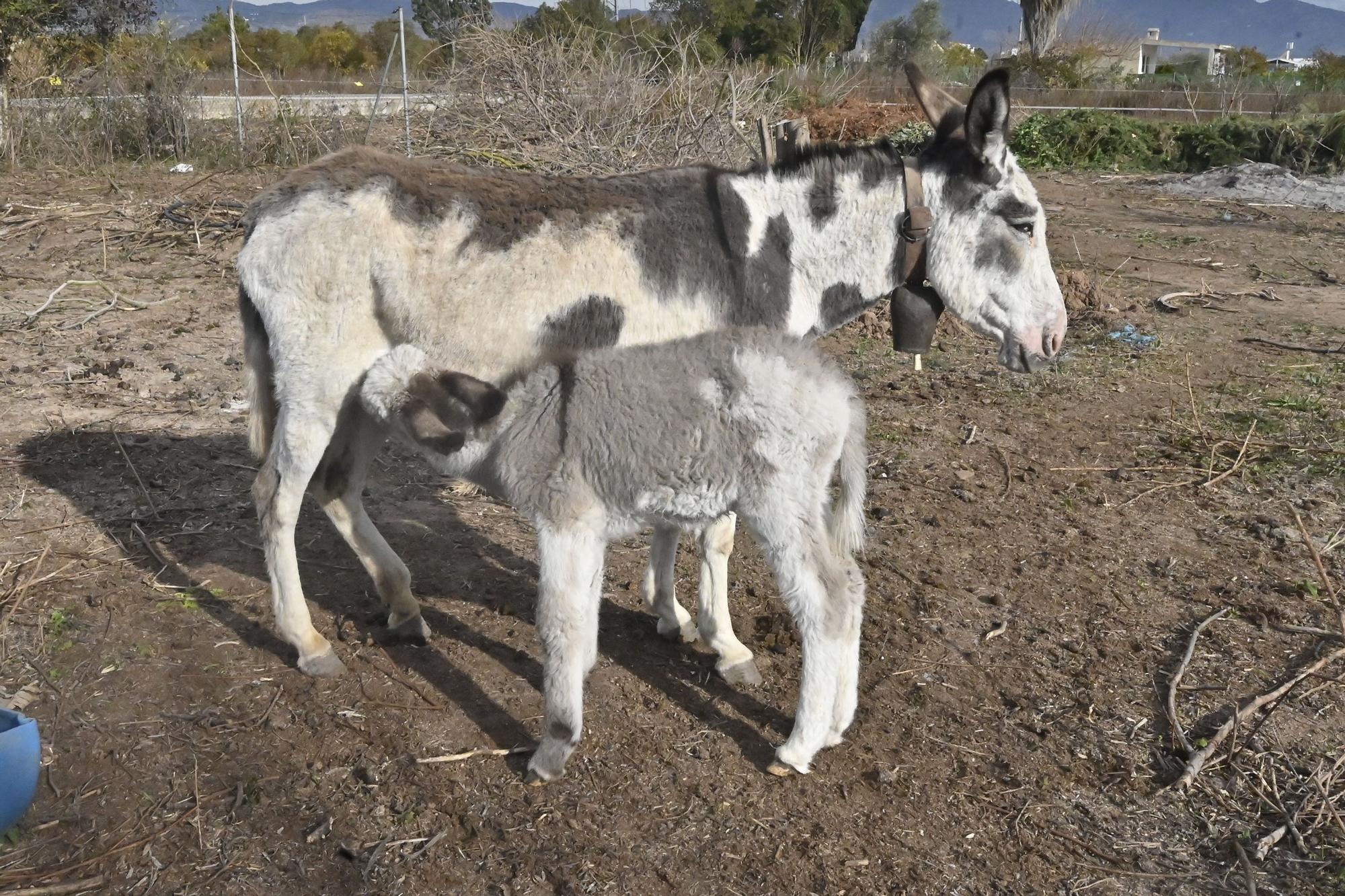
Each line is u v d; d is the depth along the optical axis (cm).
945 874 319
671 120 1113
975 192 395
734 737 378
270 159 1516
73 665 404
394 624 429
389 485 579
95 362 743
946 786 356
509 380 356
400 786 349
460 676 409
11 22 1502
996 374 774
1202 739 378
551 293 370
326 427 388
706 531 395
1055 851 329
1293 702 396
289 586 399
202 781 348
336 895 305
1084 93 2422
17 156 1439
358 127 1514
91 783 344
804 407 327
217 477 574
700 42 1524
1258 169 1712
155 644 420
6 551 481
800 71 1803
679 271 378
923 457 623
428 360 365
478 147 1143
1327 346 831
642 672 415
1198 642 436
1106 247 1215
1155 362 796
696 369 333
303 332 379
